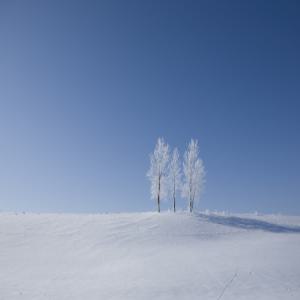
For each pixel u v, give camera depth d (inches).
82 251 1339.8
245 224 2009.1
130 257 1241.4
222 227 1865.2
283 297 735.1
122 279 928.9
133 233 1616.6
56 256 1272.1
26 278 1003.9
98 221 1811.0
